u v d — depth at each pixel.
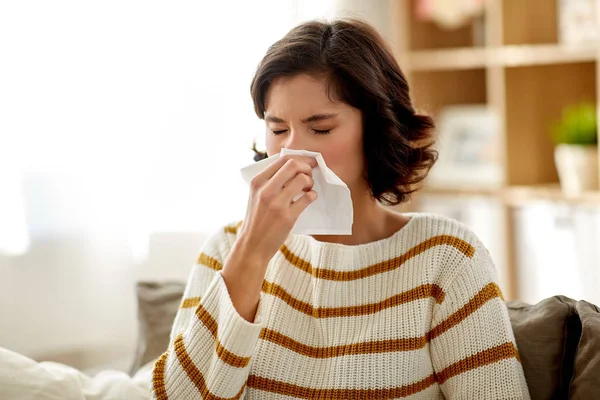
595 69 3.88
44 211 2.97
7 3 2.85
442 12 3.96
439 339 1.51
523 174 3.76
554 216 3.50
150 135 3.21
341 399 1.48
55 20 2.95
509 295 3.71
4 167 2.87
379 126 1.53
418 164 1.64
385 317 1.52
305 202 1.42
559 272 3.51
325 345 1.53
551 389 1.55
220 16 3.39
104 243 3.11
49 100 2.96
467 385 1.46
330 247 1.59
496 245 3.76
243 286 1.44
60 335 3.03
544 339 1.57
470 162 3.98
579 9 3.44
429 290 1.52
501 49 3.66
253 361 1.53
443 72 4.16
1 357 1.76
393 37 4.12
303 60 1.46
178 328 1.65
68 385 1.75
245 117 3.47
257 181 1.43
